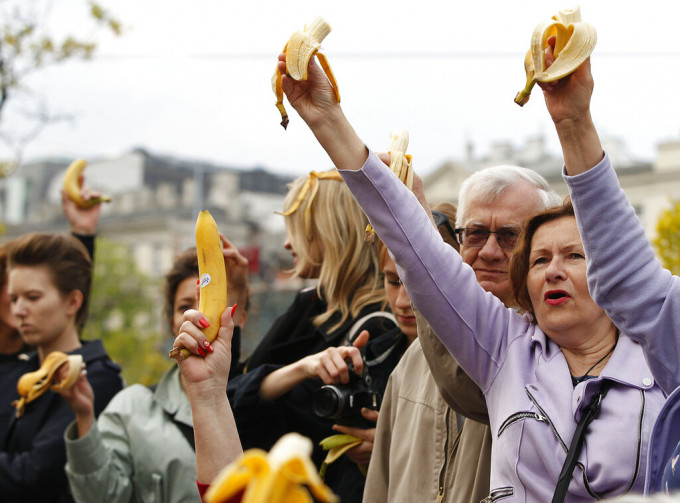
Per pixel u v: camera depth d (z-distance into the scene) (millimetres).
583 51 1913
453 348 2262
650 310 2006
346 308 3217
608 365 2092
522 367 2197
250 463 1048
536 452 2053
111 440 3273
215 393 2221
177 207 49188
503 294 2748
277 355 3342
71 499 3475
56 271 3721
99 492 3145
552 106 1989
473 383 2342
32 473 3363
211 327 2240
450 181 29562
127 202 50375
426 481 2539
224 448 2178
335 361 2834
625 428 1980
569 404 2072
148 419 3268
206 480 2156
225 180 50406
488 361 2250
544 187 2854
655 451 1938
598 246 2010
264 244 45781
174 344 2242
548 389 2123
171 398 3283
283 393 2963
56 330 3719
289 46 2096
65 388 3139
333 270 3246
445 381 2373
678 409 1940
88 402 3197
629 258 2004
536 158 29281
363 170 2164
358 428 2879
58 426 3467
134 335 36281
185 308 3479
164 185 50719
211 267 2289
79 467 3146
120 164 53781
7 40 10516
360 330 3129
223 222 47562
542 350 2217
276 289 27812
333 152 2172
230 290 3322
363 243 3248
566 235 2199
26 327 3684
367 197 2191
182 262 3559
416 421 2627
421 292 2221
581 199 2004
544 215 2268
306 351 3305
